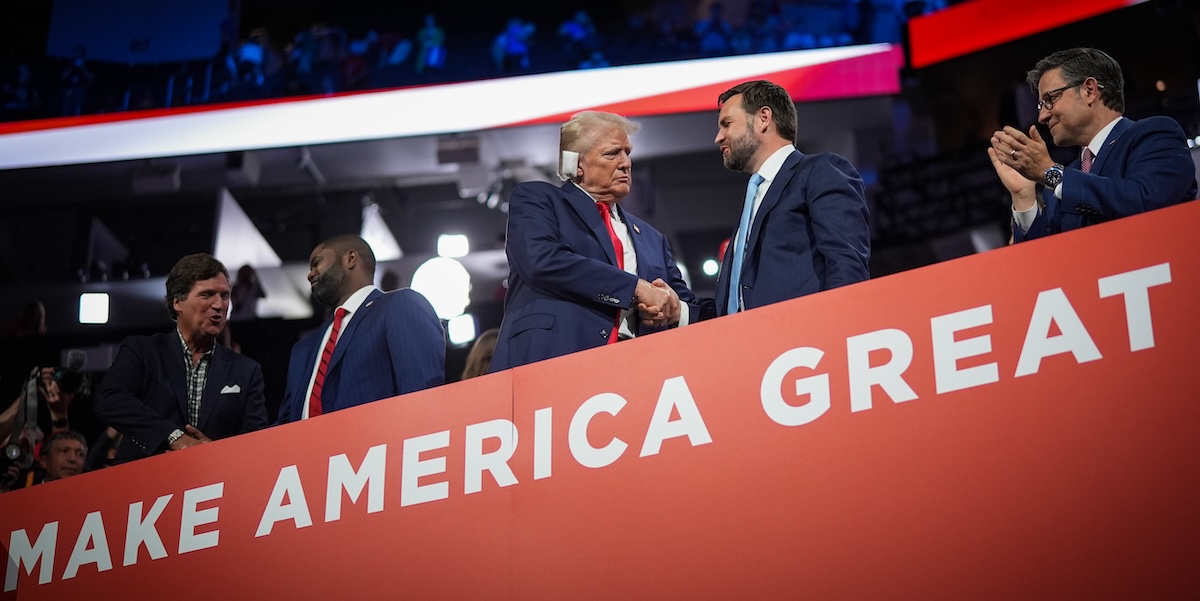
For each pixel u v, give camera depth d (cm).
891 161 795
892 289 252
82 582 317
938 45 771
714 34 812
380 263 804
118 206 866
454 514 281
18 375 635
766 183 315
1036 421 231
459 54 836
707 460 259
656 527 259
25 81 839
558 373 281
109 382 375
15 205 860
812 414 252
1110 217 284
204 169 841
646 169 840
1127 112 673
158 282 824
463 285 648
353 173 864
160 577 308
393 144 833
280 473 304
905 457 240
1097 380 227
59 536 324
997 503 229
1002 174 327
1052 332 234
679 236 853
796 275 295
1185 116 656
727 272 314
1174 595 210
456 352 602
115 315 826
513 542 272
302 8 853
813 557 243
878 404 246
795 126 325
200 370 388
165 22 852
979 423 236
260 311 841
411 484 288
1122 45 707
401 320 349
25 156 831
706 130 807
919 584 232
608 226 325
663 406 267
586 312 305
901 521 237
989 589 226
